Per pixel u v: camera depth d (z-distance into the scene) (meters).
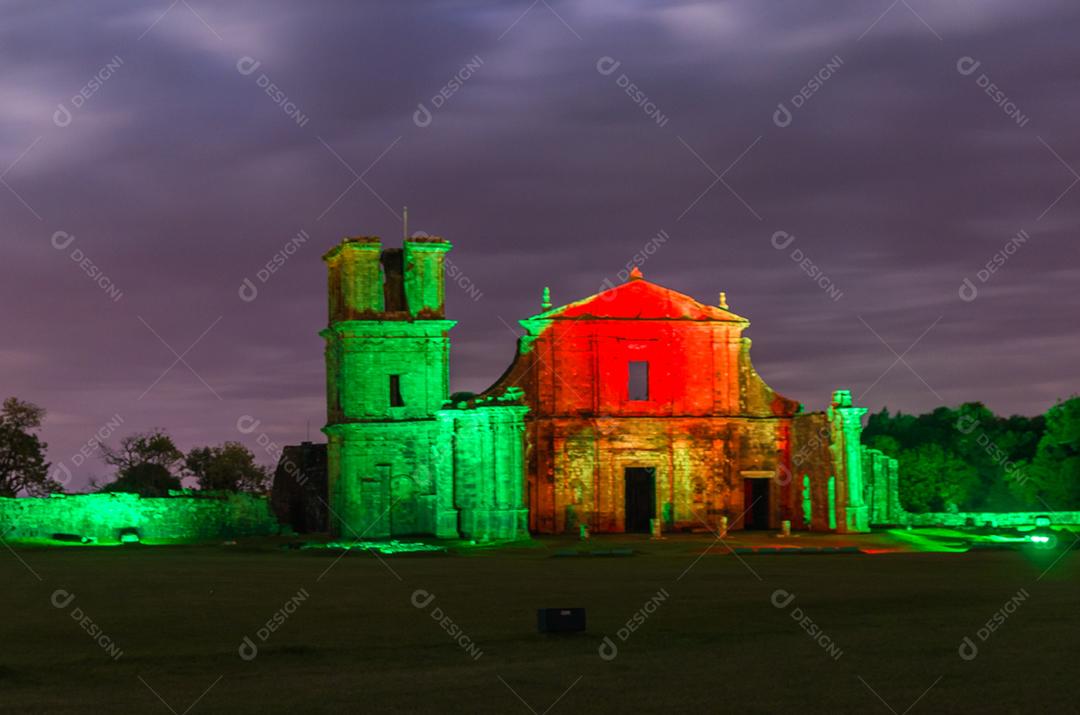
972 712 22.41
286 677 26.20
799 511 95.81
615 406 95.25
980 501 140.12
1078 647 28.81
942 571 52.88
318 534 98.31
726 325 97.19
